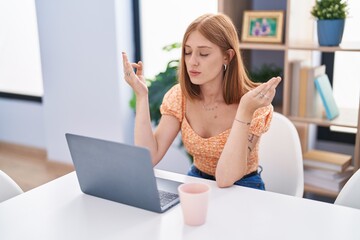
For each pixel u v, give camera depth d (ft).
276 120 6.22
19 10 12.22
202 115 5.52
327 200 8.84
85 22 10.30
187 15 9.80
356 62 8.45
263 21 7.98
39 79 12.47
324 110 8.14
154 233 3.83
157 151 5.57
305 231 3.80
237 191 4.62
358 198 4.88
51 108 11.44
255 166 5.43
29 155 12.60
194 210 3.85
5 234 3.89
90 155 4.30
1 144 13.17
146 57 10.61
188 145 5.52
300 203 4.31
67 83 11.00
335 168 7.76
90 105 10.84
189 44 5.08
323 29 7.30
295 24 7.59
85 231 3.91
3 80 13.14
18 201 4.53
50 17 10.72
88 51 10.46
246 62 8.75
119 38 10.07
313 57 8.56
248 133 4.85
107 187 4.43
